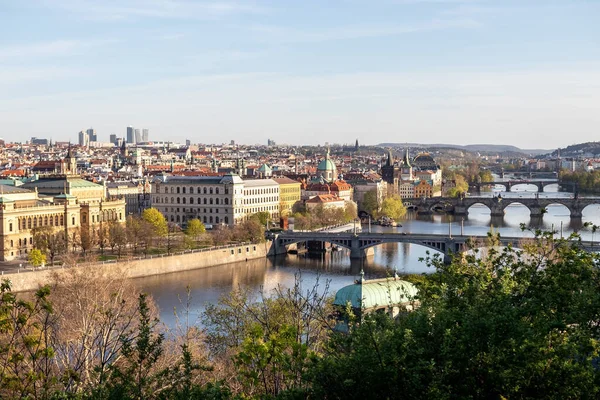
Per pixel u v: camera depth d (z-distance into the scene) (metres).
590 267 88.94
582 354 74.88
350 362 74.56
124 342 85.94
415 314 84.12
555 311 82.69
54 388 86.31
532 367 71.31
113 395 76.31
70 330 126.00
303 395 75.50
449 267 99.38
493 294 84.19
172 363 113.75
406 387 71.94
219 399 76.56
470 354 72.62
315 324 126.44
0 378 77.12
